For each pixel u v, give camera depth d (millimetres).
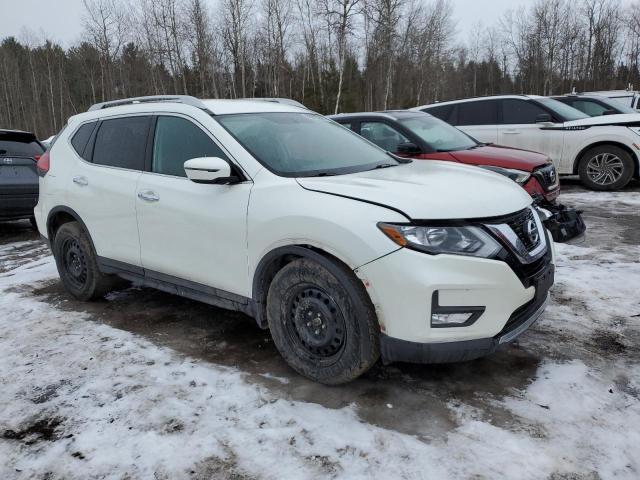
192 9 40562
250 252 3229
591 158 9273
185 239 3613
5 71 53812
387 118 7113
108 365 3432
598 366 3197
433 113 10359
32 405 2984
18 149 7766
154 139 3971
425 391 2990
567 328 3727
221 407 2893
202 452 2520
